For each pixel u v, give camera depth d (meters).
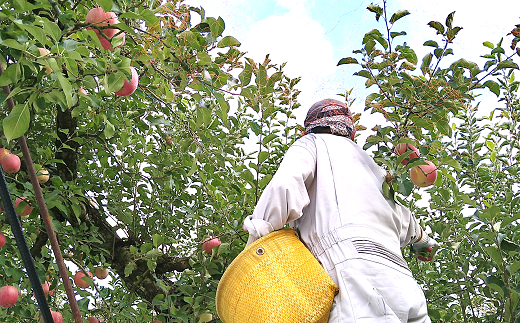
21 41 1.66
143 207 4.24
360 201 1.57
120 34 2.06
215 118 3.21
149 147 3.83
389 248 1.49
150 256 3.41
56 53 1.58
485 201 3.00
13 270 2.79
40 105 1.78
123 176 3.87
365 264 1.42
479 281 3.27
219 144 3.06
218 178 3.43
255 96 2.36
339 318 1.37
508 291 2.41
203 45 2.16
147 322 3.57
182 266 4.08
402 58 2.00
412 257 3.63
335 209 1.54
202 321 3.24
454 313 3.11
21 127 1.50
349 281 1.41
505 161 3.64
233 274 1.50
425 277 3.44
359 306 1.37
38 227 3.18
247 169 3.07
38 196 1.47
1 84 1.57
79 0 2.39
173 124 3.53
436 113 1.98
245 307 1.45
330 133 1.83
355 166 1.67
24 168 3.27
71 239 3.46
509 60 1.88
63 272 1.47
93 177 4.04
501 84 3.32
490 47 2.07
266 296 1.42
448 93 1.92
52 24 1.56
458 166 1.96
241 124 3.61
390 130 1.93
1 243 2.75
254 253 1.49
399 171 1.72
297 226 1.63
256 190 3.09
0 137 2.66
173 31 2.16
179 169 3.73
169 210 4.05
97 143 3.87
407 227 1.78
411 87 1.98
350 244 1.46
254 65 2.26
